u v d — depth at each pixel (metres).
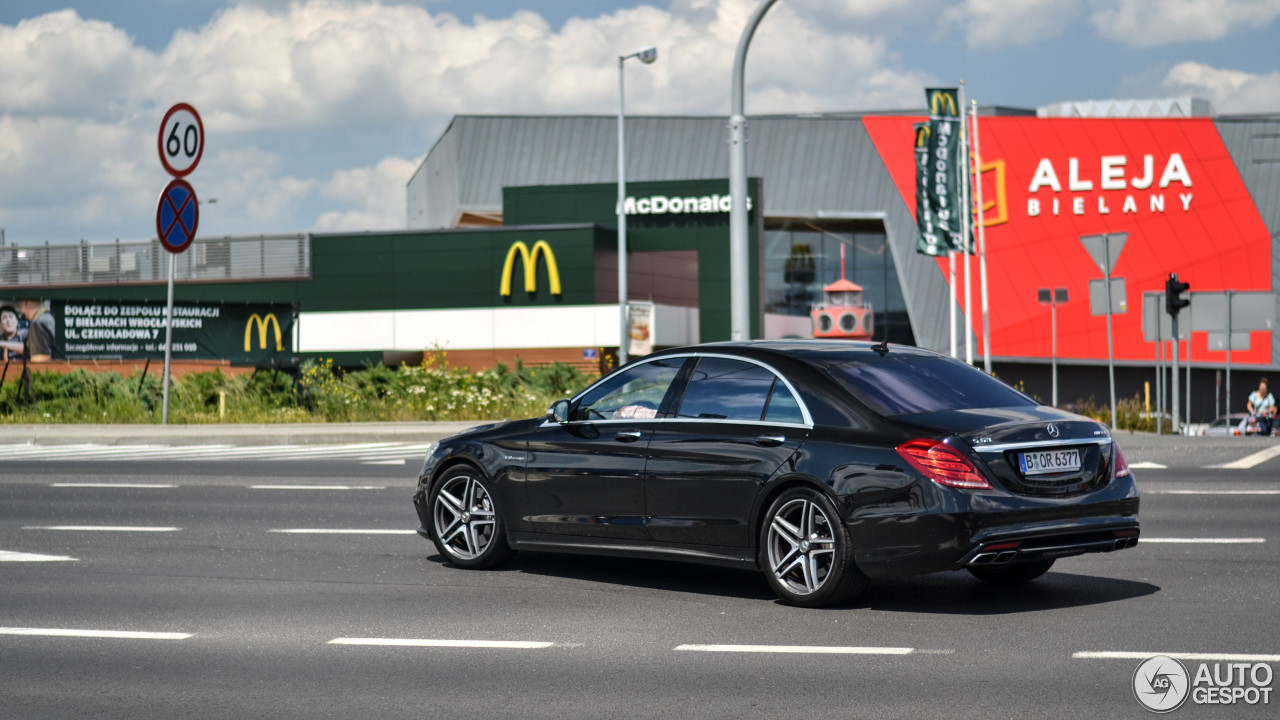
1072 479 7.36
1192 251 61.50
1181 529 10.90
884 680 5.76
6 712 5.30
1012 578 8.42
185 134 22.55
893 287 64.50
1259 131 61.91
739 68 17.52
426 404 26.84
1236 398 59.81
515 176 63.81
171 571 8.97
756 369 8.00
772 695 5.50
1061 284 61.44
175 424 25.17
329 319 49.28
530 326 47.91
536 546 8.73
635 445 8.26
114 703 5.45
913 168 62.66
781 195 63.06
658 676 5.86
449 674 5.93
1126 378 60.97
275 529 11.11
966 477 7.07
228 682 5.80
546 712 5.24
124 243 50.34
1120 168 62.22
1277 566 8.95
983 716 5.13
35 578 8.67
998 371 62.09
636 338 41.75
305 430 23.17
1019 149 62.59
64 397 26.66
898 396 7.64
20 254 51.00
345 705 5.38
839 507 7.32
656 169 63.44
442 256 48.62
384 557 9.59
